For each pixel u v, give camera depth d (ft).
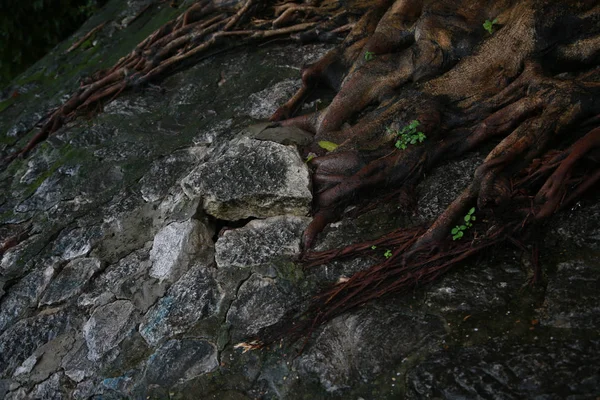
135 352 6.36
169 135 8.87
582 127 6.40
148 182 8.13
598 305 5.27
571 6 7.05
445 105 7.07
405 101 7.14
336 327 5.82
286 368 5.71
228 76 9.61
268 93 8.80
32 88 11.99
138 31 12.17
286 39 9.77
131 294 6.84
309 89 8.48
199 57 10.05
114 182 8.45
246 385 5.74
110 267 7.28
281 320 6.04
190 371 5.99
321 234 6.65
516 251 5.97
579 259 5.70
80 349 6.68
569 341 5.10
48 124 10.09
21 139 10.43
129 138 9.08
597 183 6.10
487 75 7.16
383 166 6.73
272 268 6.47
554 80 6.59
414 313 5.72
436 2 7.93
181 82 9.89
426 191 6.72
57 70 12.19
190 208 7.04
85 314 6.97
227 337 6.11
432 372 5.21
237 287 6.46
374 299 5.92
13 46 14.58
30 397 6.52
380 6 8.62
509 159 6.09
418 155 6.74
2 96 12.05
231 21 9.96
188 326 6.32
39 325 7.05
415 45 7.77
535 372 4.95
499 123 6.71
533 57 6.99
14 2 14.37
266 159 6.89
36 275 7.55
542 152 6.25
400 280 5.89
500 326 5.40
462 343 5.37
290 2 10.11
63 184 8.75
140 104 9.73
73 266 7.46
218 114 8.87
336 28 9.37
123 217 7.84
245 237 6.80
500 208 5.96
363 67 7.85
